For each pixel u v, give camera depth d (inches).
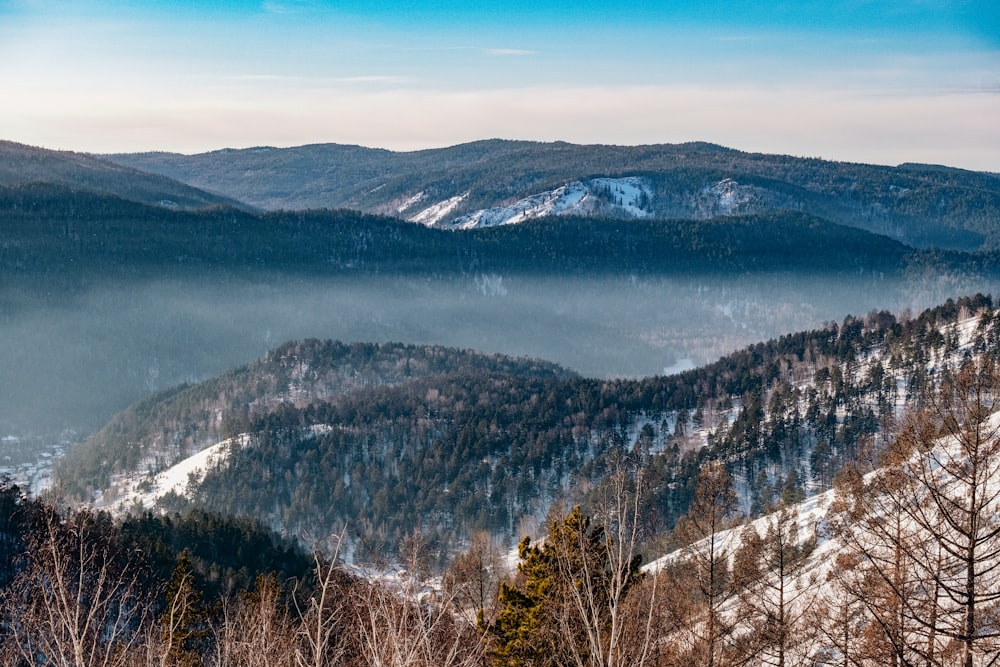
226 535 3351.4
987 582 802.8
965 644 748.0
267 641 891.4
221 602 1391.5
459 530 5305.1
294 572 3115.2
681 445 6309.1
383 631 748.6
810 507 1830.7
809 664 983.0
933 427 812.6
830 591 1047.6
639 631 776.3
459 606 832.9
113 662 888.9
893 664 804.0
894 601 823.1
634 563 987.3
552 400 7253.9
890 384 6003.9
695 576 1095.0
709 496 1127.0
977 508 752.3
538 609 1029.8
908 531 830.5
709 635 1009.5
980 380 773.9
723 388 7283.5
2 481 1948.8
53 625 829.2
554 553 1010.7
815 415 5856.3
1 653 828.6
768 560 1112.2
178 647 1091.3
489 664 1085.8
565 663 852.6
